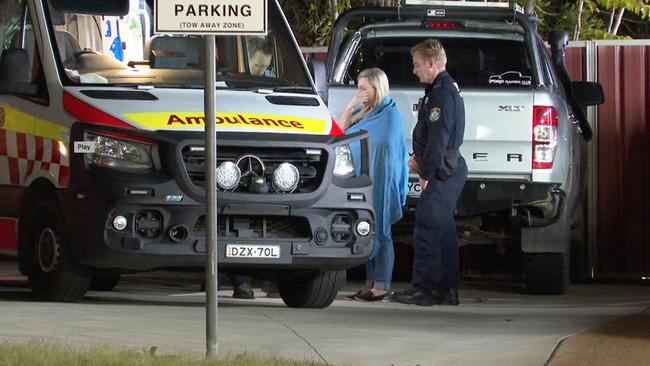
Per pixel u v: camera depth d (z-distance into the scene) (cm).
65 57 1661
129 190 1534
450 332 1462
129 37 1708
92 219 1544
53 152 1600
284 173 1572
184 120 1575
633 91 2441
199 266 1580
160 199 1538
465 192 1898
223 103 1622
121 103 1592
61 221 1595
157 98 1611
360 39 2017
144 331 1388
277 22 1805
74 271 1603
